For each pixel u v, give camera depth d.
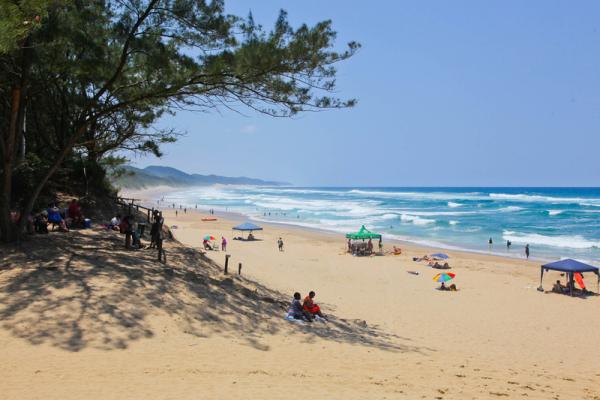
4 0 6.91
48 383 5.62
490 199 107.38
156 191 180.62
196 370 6.64
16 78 11.41
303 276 22.89
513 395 6.60
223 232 42.91
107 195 23.34
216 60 10.70
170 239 19.77
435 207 79.88
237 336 9.20
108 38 11.78
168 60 11.10
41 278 10.03
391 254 32.56
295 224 53.59
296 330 10.59
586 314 17.56
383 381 6.91
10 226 12.33
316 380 6.62
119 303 9.35
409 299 19.20
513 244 38.00
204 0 10.91
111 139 18.05
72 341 7.50
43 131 19.02
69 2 9.88
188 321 9.41
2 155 12.05
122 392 5.41
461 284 23.02
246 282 15.59
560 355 12.20
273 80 11.30
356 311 16.08
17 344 7.14
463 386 6.99
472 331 14.48
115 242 15.02
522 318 16.75
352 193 161.88
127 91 13.32
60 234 14.85
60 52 11.48
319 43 10.59
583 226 49.69
